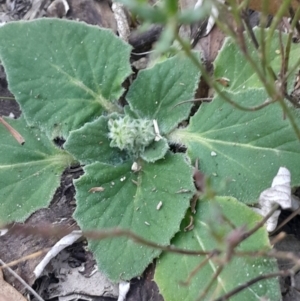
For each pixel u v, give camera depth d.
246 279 0.30
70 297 0.35
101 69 0.36
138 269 0.33
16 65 0.36
